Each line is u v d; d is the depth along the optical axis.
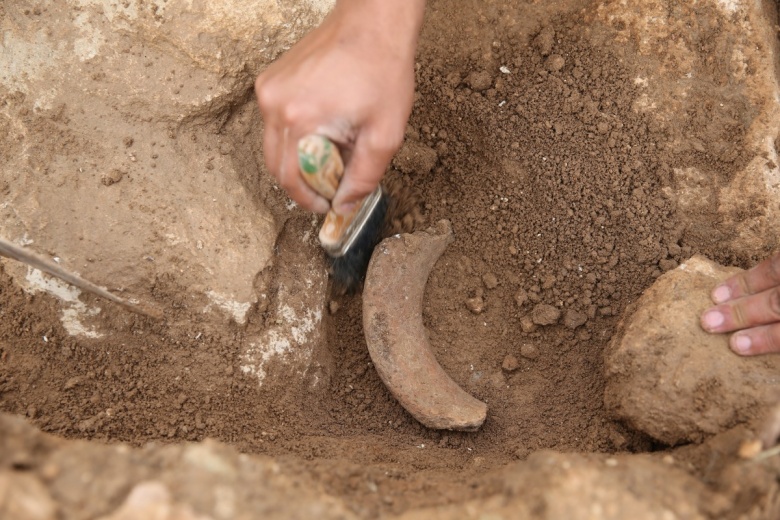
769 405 0.64
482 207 0.81
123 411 0.72
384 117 0.64
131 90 0.73
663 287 0.70
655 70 0.79
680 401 0.65
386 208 0.79
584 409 0.75
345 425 0.77
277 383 0.75
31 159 0.72
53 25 0.73
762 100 0.77
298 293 0.76
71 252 0.71
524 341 0.79
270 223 0.75
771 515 0.58
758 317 0.65
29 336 0.72
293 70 0.63
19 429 0.56
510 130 0.81
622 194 0.78
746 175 0.77
